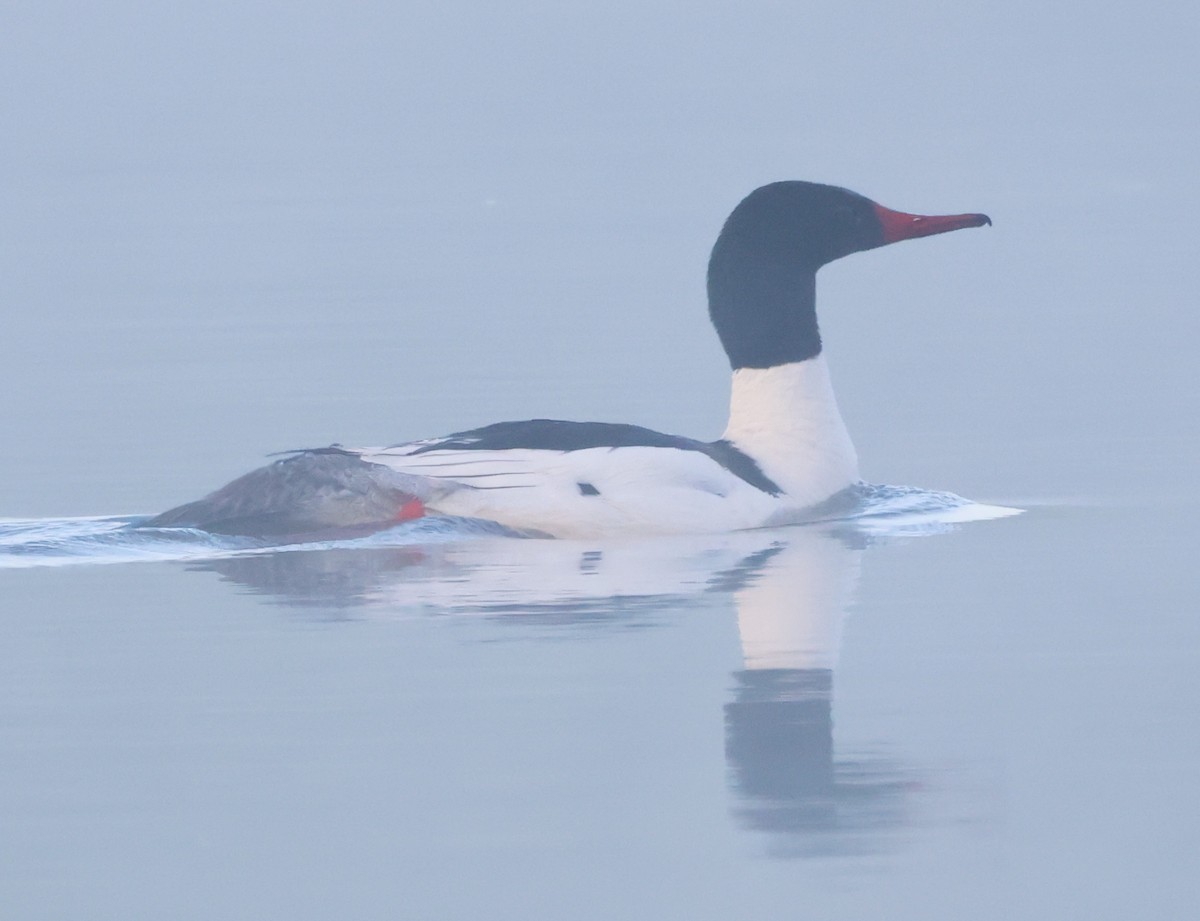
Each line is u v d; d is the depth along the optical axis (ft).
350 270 121.70
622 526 47.37
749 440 50.90
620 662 36.60
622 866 27.37
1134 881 26.89
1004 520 50.08
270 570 44.50
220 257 130.82
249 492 47.91
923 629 38.88
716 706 33.99
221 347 87.51
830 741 32.40
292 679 35.91
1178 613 39.93
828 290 108.58
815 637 38.40
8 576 44.45
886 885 26.86
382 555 45.73
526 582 42.86
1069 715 33.45
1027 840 28.14
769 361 51.26
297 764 31.50
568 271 118.42
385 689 35.17
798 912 26.09
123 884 27.22
